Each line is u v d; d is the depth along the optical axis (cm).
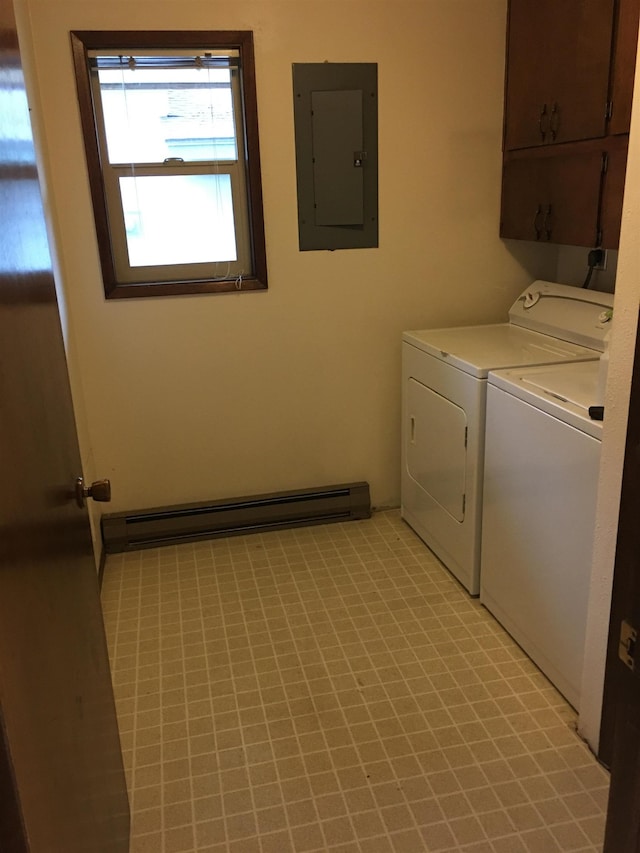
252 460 317
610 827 83
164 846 162
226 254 294
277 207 287
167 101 271
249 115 273
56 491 114
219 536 313
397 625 243
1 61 97
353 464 329
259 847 161
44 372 114
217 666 224
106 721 142
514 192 292
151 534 304
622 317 157
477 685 212
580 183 243
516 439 217
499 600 240
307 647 232
